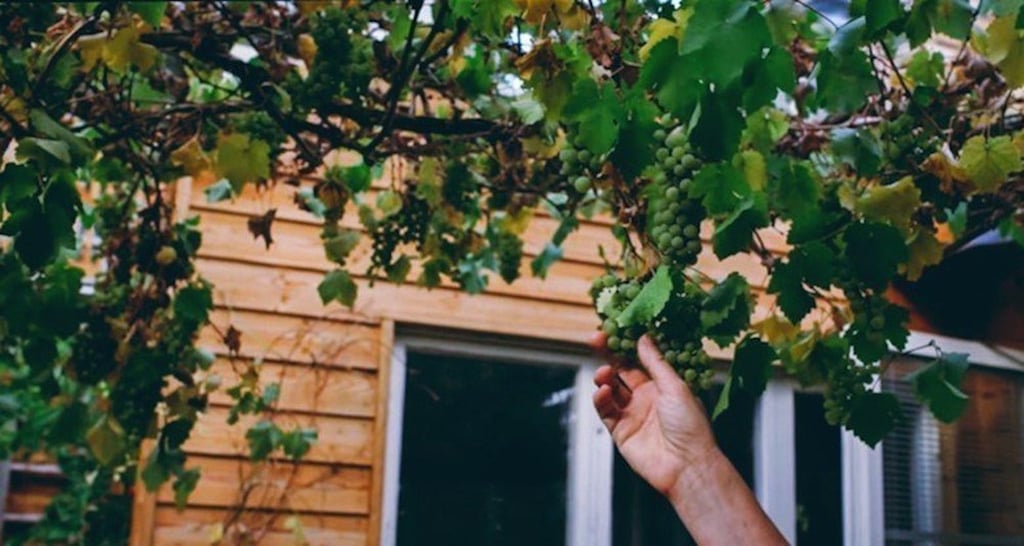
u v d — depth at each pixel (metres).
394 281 3.49
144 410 3.41
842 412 2.46
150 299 3.36
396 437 4.46
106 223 3.60
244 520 4.20
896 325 2.30
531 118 2.63
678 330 2.03
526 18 2.19
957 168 2.46
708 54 1.74
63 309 2.99
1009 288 4.69
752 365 2.12
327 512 4.29
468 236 3.54
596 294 2.19
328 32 2.77
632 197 2.22
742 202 2.06
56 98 2.89
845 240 2.18
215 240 4.38
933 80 3.00
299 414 4.34
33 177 2.19
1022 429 4.91
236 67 2.88
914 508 4.82
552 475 4.64
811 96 2.92
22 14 2.73
